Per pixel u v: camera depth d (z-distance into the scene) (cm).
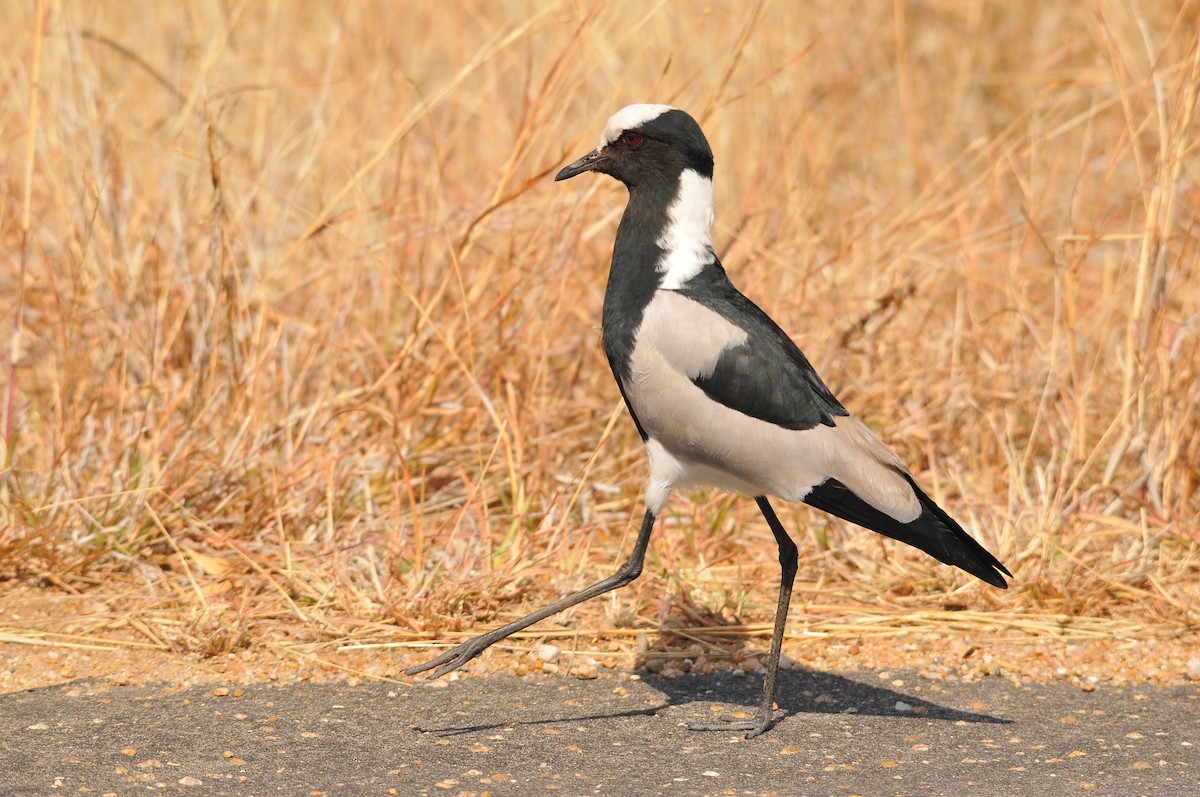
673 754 899
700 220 1009
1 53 1700
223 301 1378
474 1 2069
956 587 1188
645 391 980
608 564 1223
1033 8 2212
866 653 1082
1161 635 1108
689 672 1051
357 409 1297
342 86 1814
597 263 1521
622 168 1012
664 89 1708
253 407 1288
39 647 1043
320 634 1072
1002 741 925
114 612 1106
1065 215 1617
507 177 1328
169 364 1403
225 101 1619
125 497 1202
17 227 1564
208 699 968
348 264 1447
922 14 2219
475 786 841
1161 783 850
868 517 948
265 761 868
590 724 948
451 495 1325
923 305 1569
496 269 1427
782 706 990
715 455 971
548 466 1321
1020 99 2084
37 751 872
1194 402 1329
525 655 1059
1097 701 998
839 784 850
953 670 1055
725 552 1262
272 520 1241
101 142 1475
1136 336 1321
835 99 1938
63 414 1269
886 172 1953
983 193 1816
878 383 1448
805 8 2053
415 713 957
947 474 1395
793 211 1592
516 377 1359
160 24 1891
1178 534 1241
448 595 1106
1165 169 1315
